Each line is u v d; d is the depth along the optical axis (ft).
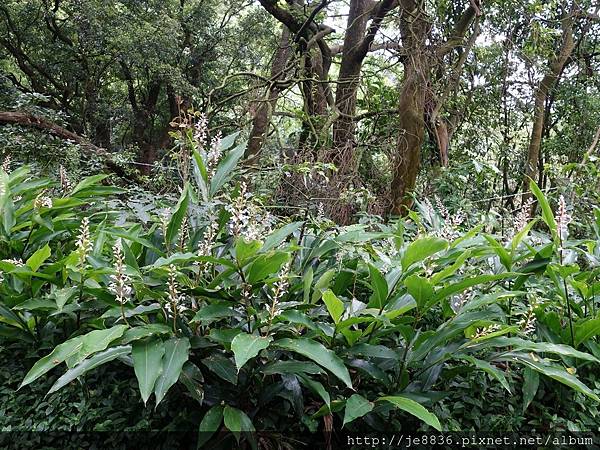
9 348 9.56
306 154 21.29
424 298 7.34
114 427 7.89
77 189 11.58
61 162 23.80
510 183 27.94
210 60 45.80
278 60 39.29
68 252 11.04
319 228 11.75
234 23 51.42
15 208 11.53
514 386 8.51
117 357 7.24
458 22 23.20
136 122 47.16
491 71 24.64
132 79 44.62
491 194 20.43
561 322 9.29
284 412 7.75
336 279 9.20
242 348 6.04
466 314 7.54
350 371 8.14
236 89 43.96
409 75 21.54
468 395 8.32
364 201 18.67
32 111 25.14
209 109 26.50
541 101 25.25
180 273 7.48
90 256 8.39
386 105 27.25
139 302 8.06
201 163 9.04
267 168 18.74
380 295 7.60
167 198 15.07
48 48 39.86
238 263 7.13
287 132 29.40
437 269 9.29
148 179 20.77
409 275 7.27
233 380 7.04
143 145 48.83
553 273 8.94
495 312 7.49
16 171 12.50
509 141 26.68
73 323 9.14
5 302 8.95
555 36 26.25
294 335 7.56
